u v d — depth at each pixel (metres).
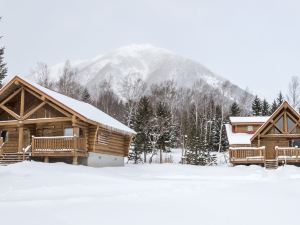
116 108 84.75
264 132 36.56
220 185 13.95
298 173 24.44
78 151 27.59
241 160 35.38
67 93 65.50
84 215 8.10
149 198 10.42
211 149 65.75
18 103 31.41
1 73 46.78
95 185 15.46
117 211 8.48
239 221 7.38
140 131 50.25
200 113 74.75
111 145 32.00
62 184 16.34
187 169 30.77
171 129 64.81
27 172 20.91
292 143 37.62
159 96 80.19
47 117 29.75
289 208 8.45
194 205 9.06
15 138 31.03
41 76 64.56
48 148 27.92
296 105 68.31
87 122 28.14
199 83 142.38
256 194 10.52
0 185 16.59
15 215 8.31
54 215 8.18
